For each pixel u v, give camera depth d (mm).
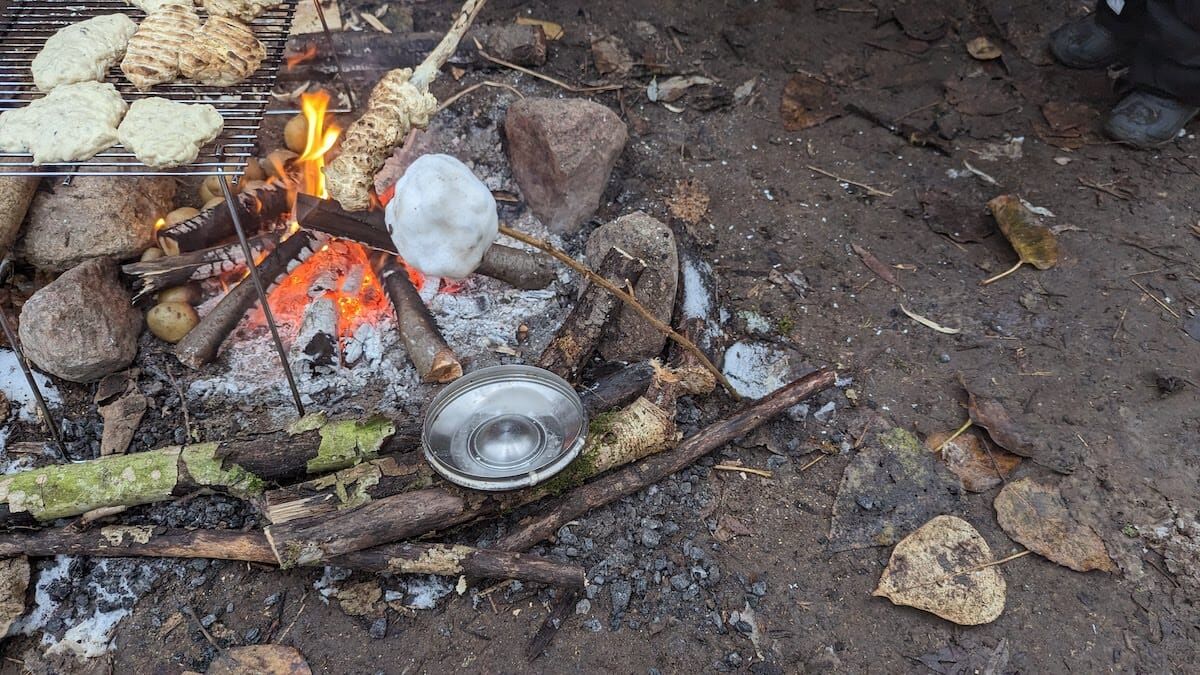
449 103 4117
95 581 2639
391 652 2514
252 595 2619
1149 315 3465
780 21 4867
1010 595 2648
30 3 3295
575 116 3545
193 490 2697
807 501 2885
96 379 3123
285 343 3295
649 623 2574
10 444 2973
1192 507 2842
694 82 4477
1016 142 4277
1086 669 2496
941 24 4863
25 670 2484
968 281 3639
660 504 2844
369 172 2600
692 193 3920
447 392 2646
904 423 3115
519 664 2492
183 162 2561
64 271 3252
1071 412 3127
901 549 2678
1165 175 4094
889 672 2494
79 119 2582
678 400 3109
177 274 3248
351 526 2467
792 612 2615
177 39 2838
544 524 2664
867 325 3461
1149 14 3854
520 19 4719
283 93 4219
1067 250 3729
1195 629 2572
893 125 4344
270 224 3555
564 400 2701
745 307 3510
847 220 3906
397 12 4625
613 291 2588
